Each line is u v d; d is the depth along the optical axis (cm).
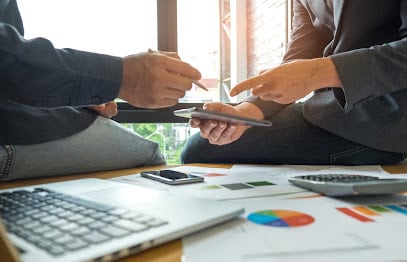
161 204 40
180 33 183
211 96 222
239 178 70
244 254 30
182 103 172
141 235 30
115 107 102
